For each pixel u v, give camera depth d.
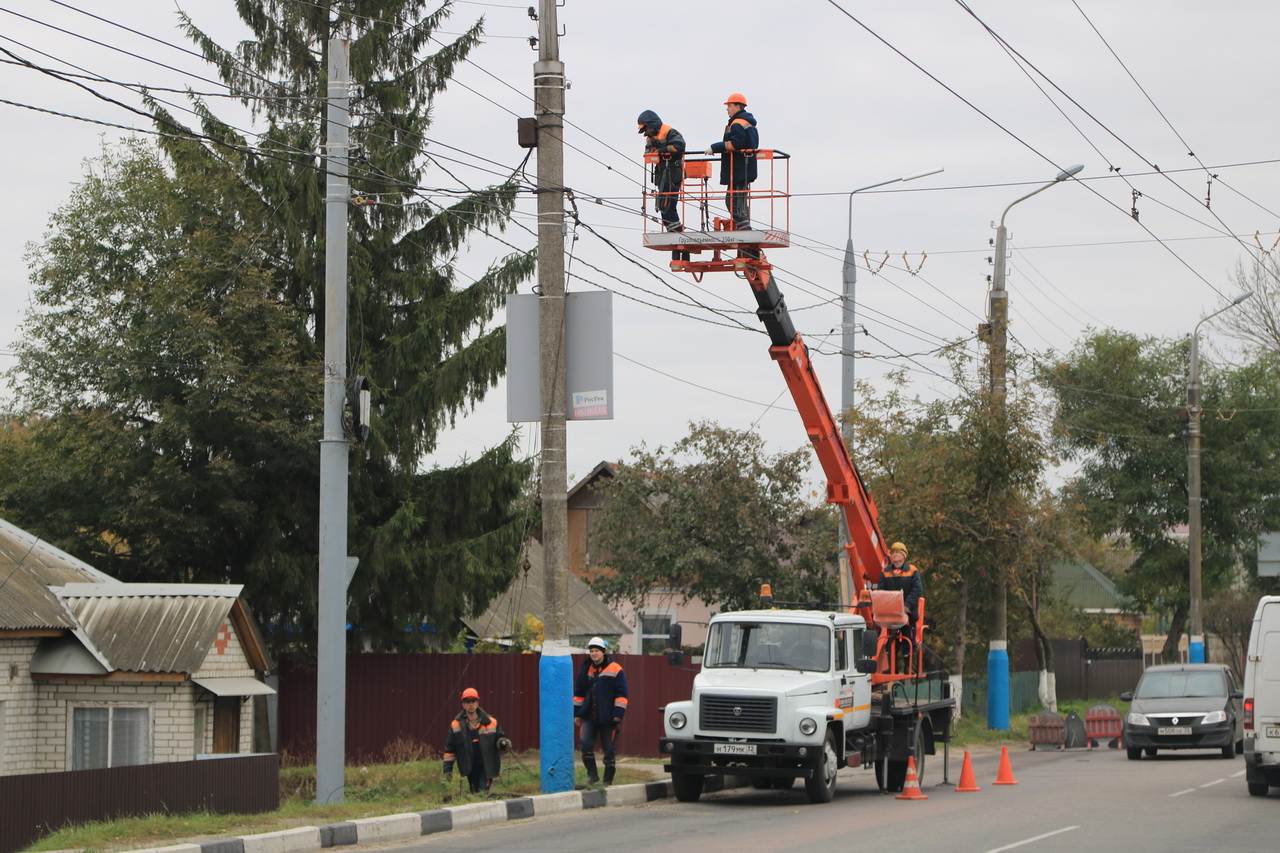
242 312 45.78
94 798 26.45
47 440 51.44
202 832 24.86
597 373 34.03
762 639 35.53
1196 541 80.19
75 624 40.34
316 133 48.69
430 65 50.12
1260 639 35.12
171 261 48.69
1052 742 60.75
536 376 34.41
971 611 75.06
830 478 39.31
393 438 49.19
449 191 36.25
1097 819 29.55
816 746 33.41
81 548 49.66
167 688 40.75
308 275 48.50
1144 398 97.38
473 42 50.31
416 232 50.34
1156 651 138.12
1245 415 94.94
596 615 83.38
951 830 27.38
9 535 44.78
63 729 40.81
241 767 29.47
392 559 48.28
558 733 33.34
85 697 40.88
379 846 25.48
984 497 60.69
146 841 23.55
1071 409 96.56
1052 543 62.78
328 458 32.66
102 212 52.00
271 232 48.75
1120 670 103.00
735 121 34.69
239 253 46.69
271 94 48.66
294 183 48.38
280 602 49.75
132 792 27.16
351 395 32.94
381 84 49.75
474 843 25.67
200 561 50.09
